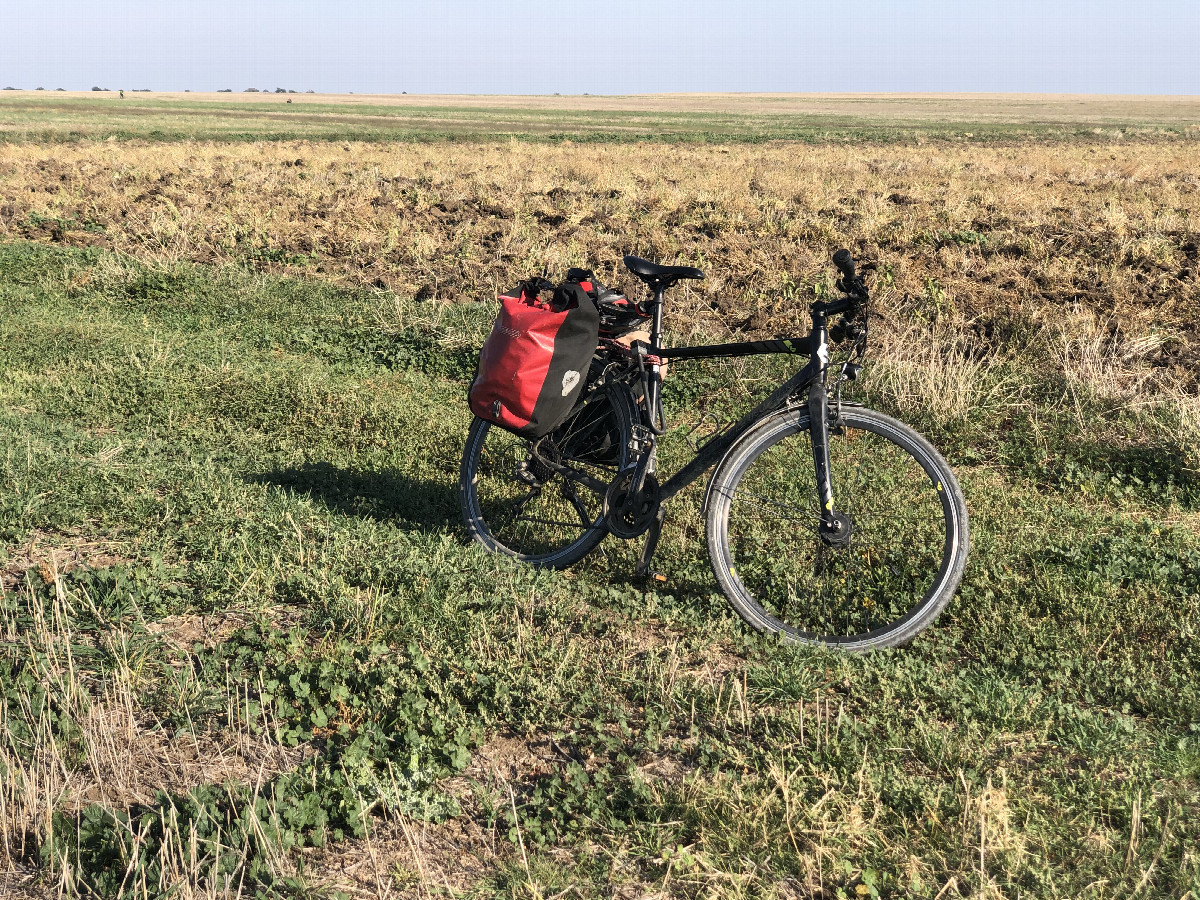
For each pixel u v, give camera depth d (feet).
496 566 14.47
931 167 100.89
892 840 8.66
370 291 36.91
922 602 12.18
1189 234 46.42
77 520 15.55
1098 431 21.01
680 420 23.08
